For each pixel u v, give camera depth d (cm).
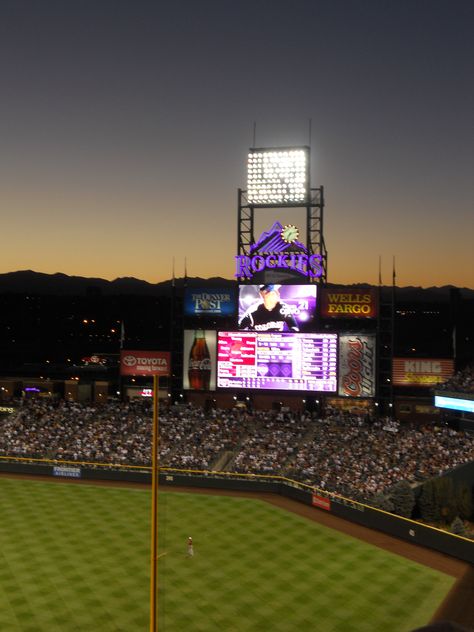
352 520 5450
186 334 8069
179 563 4434
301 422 7706
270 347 7819
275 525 5328
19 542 4822
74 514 5569
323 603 3838
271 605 3800
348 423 7588
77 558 4491
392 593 3991
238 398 8481
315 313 7719
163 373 8431
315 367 7719
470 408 6675
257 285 7862
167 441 7412
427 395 8362
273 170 8031
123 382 9969
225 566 4397
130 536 4988
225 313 7956
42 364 15062
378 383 7619
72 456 7106
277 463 6731
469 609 3788
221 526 5288
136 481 6750
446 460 6144
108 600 3819
